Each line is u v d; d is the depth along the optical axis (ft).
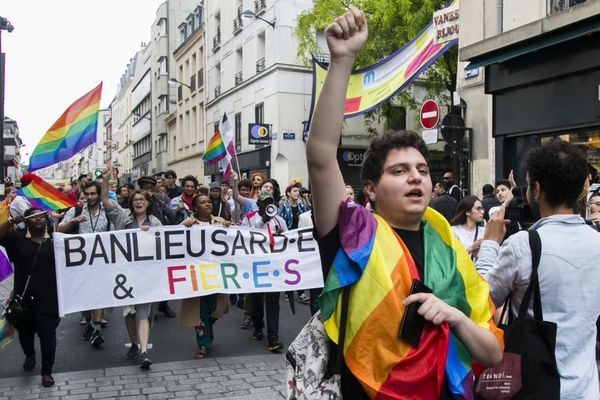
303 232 23.15
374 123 79.41
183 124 131.54
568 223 7.96
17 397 16.96
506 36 28.43
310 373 6.11
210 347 22.82
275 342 21.98
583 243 7.78
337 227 6.22
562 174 7.91
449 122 30.94
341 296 6.04
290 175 75.87
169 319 28.68
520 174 31.22
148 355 21.77
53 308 18.49
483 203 25.81
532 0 30.63
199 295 21.45
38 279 18.39
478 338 5.83
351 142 78.13
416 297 5.67
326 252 6.27
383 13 55.21
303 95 77.10
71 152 23.53
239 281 22.16
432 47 33.32
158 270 21.53
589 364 7.61
